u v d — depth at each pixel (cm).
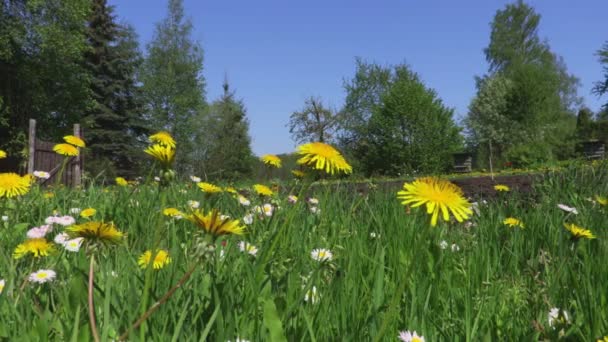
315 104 4772
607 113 3650
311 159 151
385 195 424
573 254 248
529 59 6681
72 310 154
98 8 4262
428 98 4044
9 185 222
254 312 160
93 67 4125
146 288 134
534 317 182
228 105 4606
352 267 212
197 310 158
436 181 120
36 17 2836
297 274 191
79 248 213
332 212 349
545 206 397
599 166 519
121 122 4253
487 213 389
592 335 165
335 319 165
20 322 146
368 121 4853
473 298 198
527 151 2594
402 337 150
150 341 136
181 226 300
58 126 3119
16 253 205
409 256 236
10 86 2798
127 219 338
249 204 369
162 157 136
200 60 5006
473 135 5719
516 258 261
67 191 415
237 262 205
